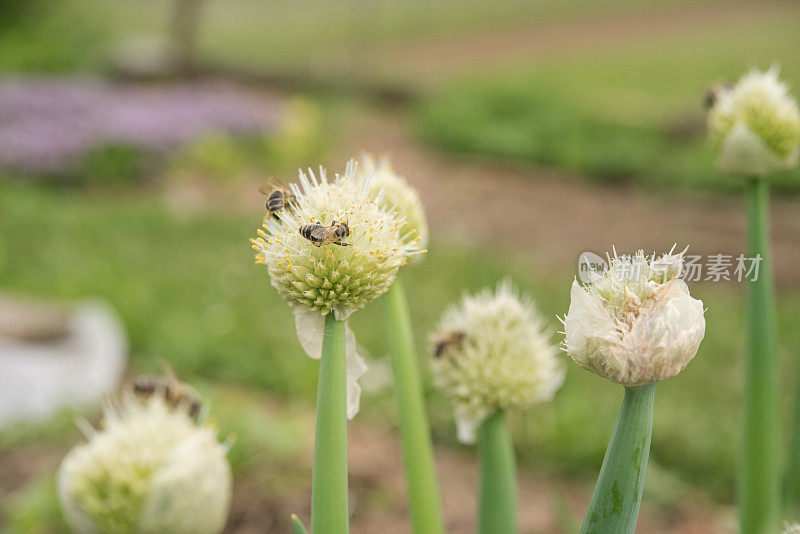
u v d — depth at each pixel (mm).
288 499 4020
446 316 2029
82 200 9586
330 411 1242
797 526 1589
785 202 10039
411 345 1716
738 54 18734
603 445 4621
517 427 4824
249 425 4285
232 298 6742
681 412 5082
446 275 7594
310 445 4531
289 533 3814
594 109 12891
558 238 9297
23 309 5438
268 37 21750
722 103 2111
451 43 21016
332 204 1288
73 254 7473
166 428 1606
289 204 1313
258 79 15281
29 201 8891
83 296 6449
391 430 4918
